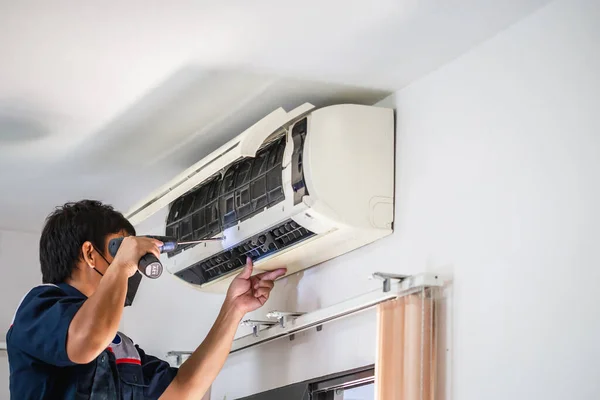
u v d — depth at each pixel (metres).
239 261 3.56
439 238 2.79
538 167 2.47
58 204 4.41
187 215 3.78
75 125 3.48
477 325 2.55
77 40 2.84
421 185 2.94
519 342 2.40
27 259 4.84
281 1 2.60
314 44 2.85
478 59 2.79
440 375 2.62
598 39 2.36
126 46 2.87
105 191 4.23
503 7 2.58
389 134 3.12
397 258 2.98
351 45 2.85
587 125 2.34
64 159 3.83
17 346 2.25
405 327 2.69
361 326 3.12
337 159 3.03
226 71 3.04
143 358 2.75
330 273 3.37
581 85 2.39
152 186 4.16
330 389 3.35
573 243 2.30
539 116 2.51
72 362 2.15
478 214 2.65
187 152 3.75
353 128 3.08
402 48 2.86
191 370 2.81
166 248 2.42
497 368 2.44
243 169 3.45
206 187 3.72
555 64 2.49
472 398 2.50
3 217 4.61
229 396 4.08
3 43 2.86
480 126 2.73
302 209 3.00
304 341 3.51
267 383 3.76
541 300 2.36
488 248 2.58
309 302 3.48
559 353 2.27
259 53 2.91
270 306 3.78
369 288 3.10
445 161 2.85
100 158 3.82
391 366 2.70
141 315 4.86
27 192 4.24
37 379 2.23
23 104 3.29
